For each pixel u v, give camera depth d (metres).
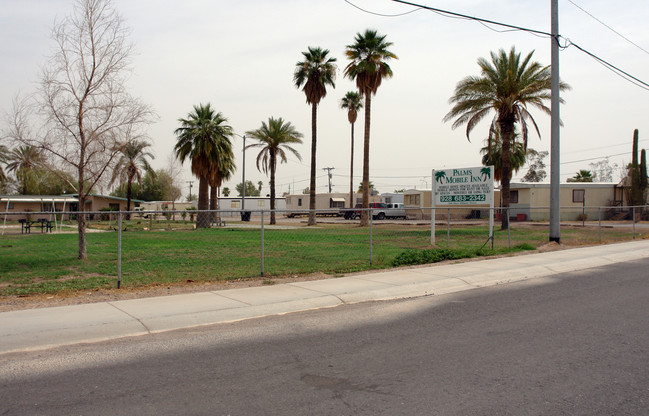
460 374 5.37
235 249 18.09
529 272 13.10
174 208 66.19
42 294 9.70
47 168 14.67
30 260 14.66
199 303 8.95
